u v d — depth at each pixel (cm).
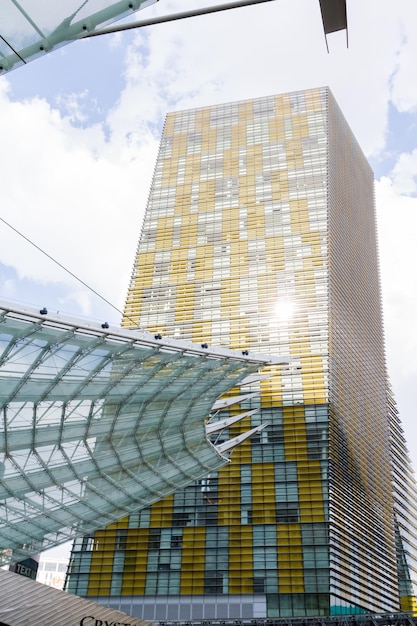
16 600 4306
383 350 14500
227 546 8512
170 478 5428
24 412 3741
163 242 12525
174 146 14375
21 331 3055
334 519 8500
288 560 8181
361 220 14962
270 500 8712
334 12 916
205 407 4972
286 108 14212
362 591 8831
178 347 3684
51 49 1050
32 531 4897
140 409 4472
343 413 9919
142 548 8775
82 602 4716
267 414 9462
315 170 12750
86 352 3456
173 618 8106
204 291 11419
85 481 4656
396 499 12231
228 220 12450
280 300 10800
